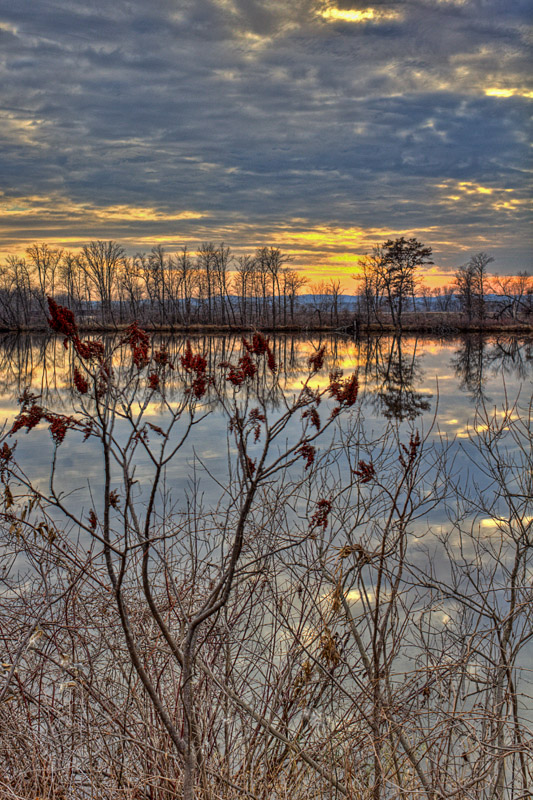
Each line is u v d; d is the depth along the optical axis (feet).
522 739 12.29
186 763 8.12
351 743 11.74
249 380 8.68
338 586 12.01
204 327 281.95
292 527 18.01
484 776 10.41
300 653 13.16
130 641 7.93
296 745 11.27
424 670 12.22
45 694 12.80
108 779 11.27
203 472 38.37
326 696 13.64
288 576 16.98
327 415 47.44
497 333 282.36
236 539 8.09
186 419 59.47
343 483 20.49
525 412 28.50
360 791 10.95
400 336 260.21
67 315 7.79
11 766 10.89
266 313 320.50
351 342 218.38
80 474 39.93
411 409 70.90
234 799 10.75
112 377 8.27
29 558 14.99
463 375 114.62
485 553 23.12
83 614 14.71
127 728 11.74
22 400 7.96
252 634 14.39
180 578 16.25
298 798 11.21
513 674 16.46
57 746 11.20
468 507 22.49
